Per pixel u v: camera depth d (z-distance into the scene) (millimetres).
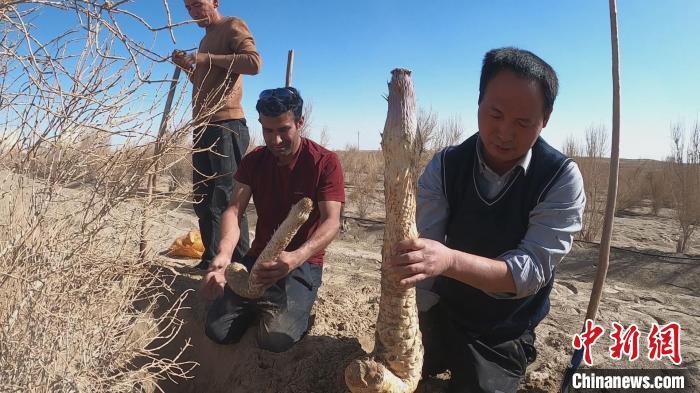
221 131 3305
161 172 2439
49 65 1866
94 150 2104
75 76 1921
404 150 1552
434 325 2232
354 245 6430
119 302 2240
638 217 9633
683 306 3979
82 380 1814
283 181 2730
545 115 1693
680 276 5543
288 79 4375
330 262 4930
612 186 2217
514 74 1623
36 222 2031
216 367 2775
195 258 4215
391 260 1562
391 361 1734
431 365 2279
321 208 2637
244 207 2842
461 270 1651
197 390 2758
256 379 2506
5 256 1916
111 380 2064
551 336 2947
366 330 2838
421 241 1561
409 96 1553
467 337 2064
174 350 2826
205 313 2943
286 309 2646
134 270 2410
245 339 2760
